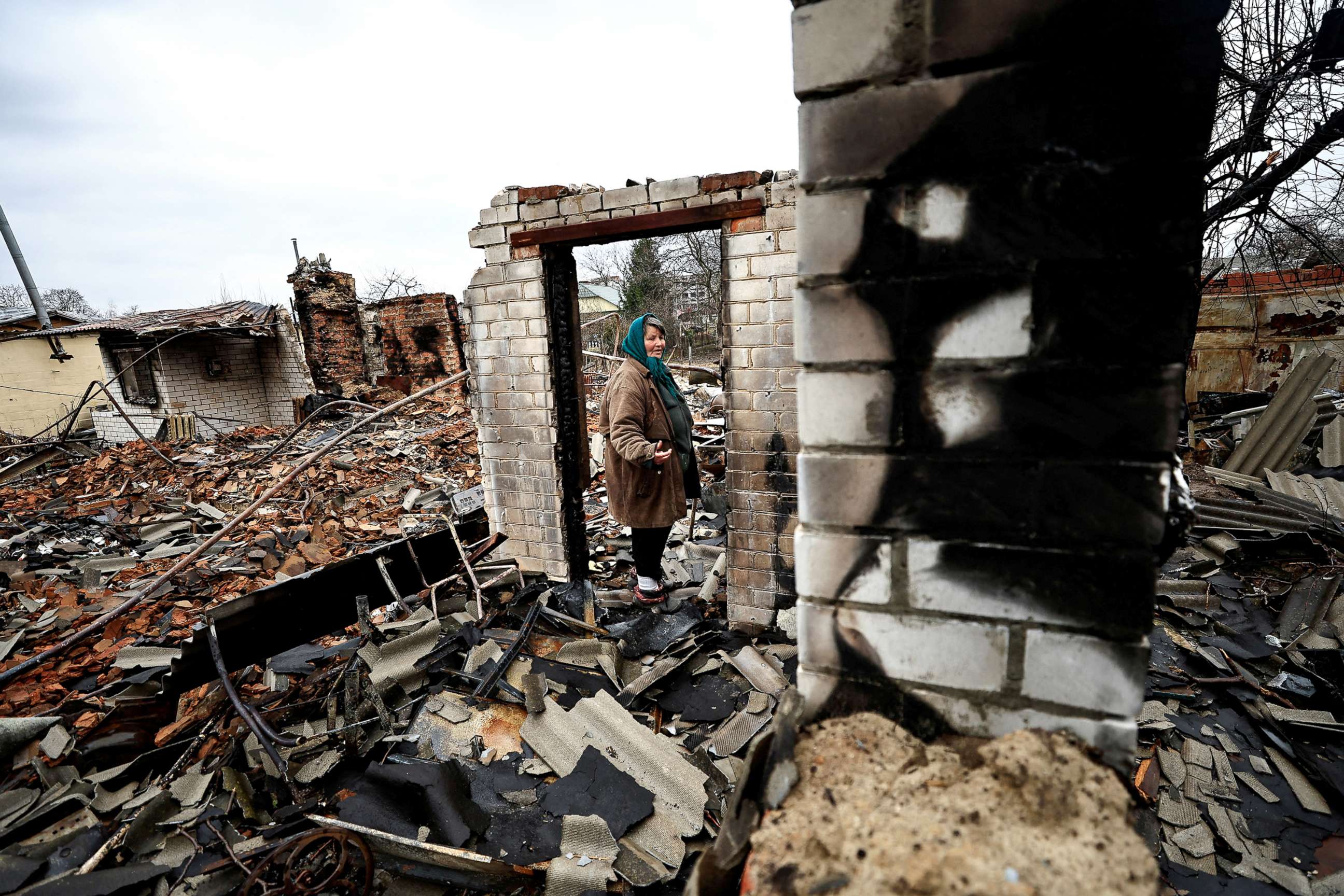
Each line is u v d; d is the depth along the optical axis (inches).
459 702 112.6
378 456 349.4
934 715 44.0
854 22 38.0
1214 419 266.2
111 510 275.6
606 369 582.9
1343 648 122.4
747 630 137.3
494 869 79.7
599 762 98.0
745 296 124.6
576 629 136.3
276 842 86.0
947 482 40.8
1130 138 34.3
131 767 102.2
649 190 127.3
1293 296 275.7
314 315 505.4
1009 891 31.7
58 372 534.0
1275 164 143.1
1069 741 40.6
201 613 178.9
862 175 39.4
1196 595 140.9
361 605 118.6
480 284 147.6
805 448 43.9
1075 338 36.9
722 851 40.8
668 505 142.2
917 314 39.7
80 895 76.7
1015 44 35.3
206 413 476.7
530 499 154.8
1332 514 173.2
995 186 37.0
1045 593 39.9
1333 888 77.4
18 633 168.7
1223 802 90.8
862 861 34.8
